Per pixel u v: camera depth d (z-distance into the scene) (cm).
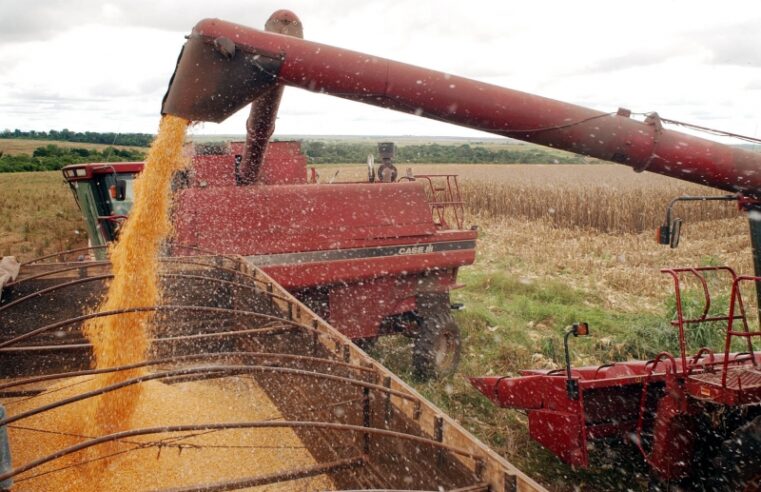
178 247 688
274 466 448
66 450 242
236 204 712
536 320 1048
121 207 902
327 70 479
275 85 493
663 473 507
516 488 291
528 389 570
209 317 680
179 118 497
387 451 386
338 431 438
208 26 470
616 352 883
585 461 514
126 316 488
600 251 1709
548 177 3475
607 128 507
